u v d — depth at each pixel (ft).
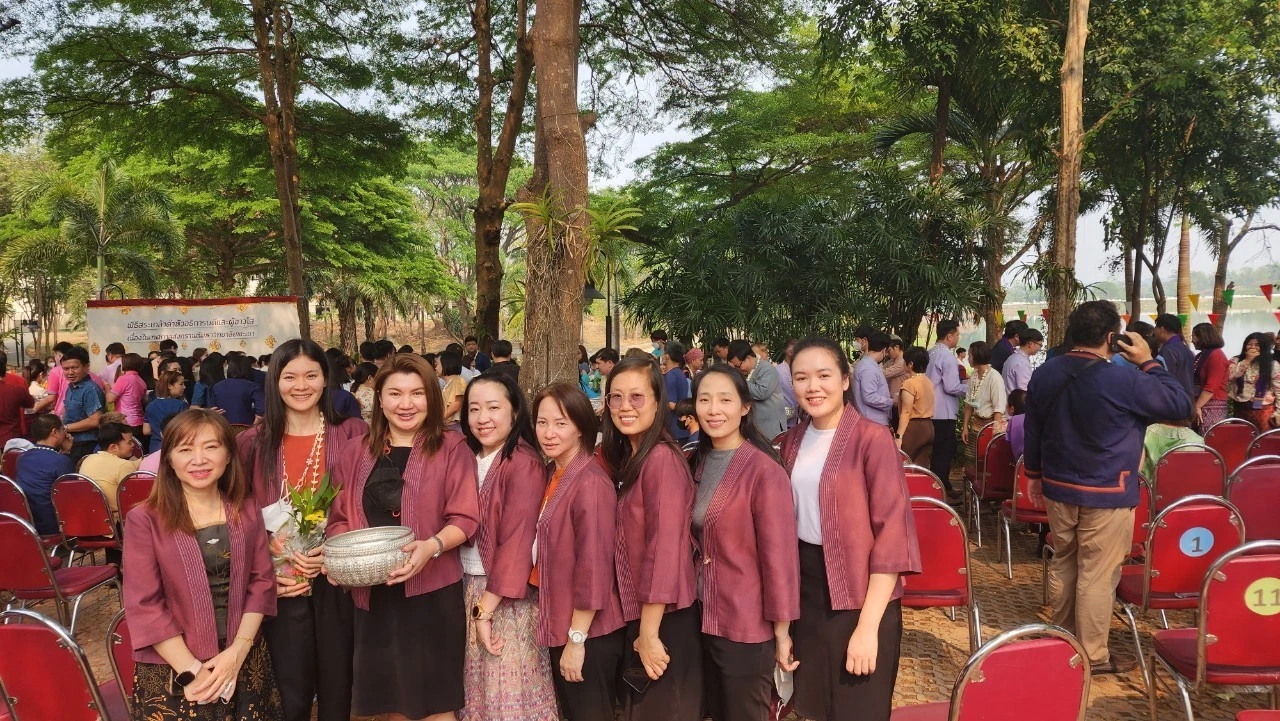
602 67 45.16
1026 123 46.11
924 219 43.68
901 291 42.45
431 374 9.58
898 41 41.34
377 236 101.91
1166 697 11.94
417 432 9.67
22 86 38.93
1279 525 13.53
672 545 8.19
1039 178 63.67
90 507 16.56
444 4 42.98
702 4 40.88
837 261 42.34
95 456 17.70
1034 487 13.07
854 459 8.35
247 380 23.65
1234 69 40.96
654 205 59.41
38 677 8.07
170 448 8.20
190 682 8.11
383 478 9.40
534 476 9.37
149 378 35.29
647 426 8.69
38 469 16.61
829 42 44.62
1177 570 11.21
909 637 14.71
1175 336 23.29
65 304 119.85
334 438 10.01
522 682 9.43
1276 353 26.37
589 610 8.51
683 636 8.50
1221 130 43.24
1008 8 39.17
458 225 136.26
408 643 9.16
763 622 8.24
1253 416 26.25
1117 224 56.18
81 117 41.09
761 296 41.78
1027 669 6.79
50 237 70.74
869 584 8.12
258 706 8.86
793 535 8.16
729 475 8.39
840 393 8.46
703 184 62.80
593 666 8.76
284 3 39.93
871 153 60.39
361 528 9.22
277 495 9.62
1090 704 11.71
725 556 8.27
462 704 9.52
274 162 40.22
